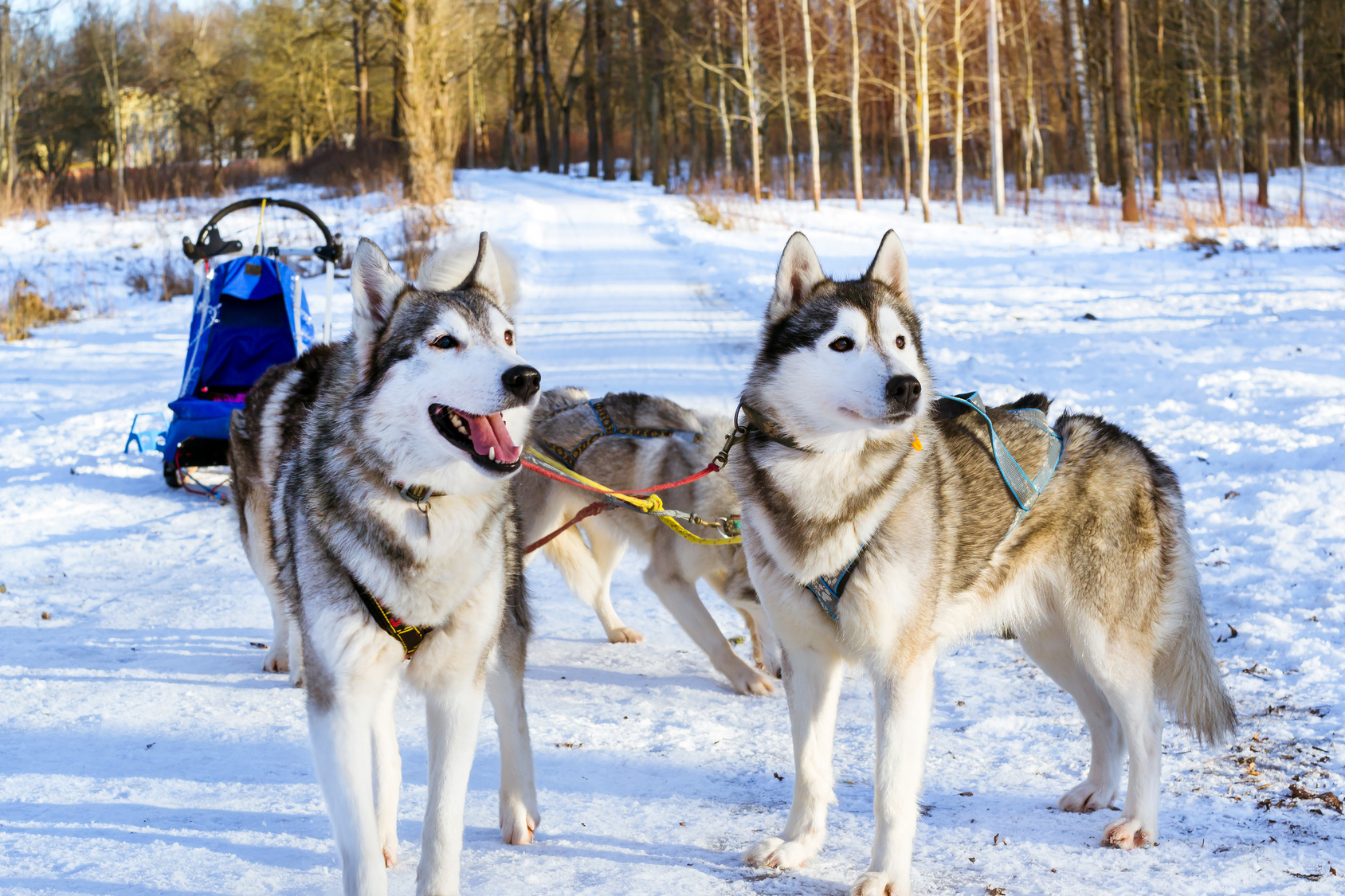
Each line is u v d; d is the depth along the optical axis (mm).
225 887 3115
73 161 50781
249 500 5102
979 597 3846
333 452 3109
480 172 60375
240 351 8812
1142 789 3553
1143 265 19094
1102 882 3191
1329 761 3949
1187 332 12656
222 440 8461
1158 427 8758
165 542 7535
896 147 53281
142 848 3346
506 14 59750
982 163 49875
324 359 4816
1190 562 3977
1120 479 3869
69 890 3051
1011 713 4688
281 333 8828
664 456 5445
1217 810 3688
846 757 4336
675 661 5641
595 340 13758
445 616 3039
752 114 37500
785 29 42625
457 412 3086
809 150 55812
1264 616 5332
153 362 14664
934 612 3434
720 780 4086
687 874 3279
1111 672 3717
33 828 3471
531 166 71000
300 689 4941
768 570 3549
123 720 4520
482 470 2938
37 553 7113
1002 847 3475
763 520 3533
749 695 5121
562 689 5145
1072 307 15289
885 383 3250
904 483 3402
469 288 3498
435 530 3002
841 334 3414
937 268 20188
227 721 4539
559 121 67938
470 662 3111
